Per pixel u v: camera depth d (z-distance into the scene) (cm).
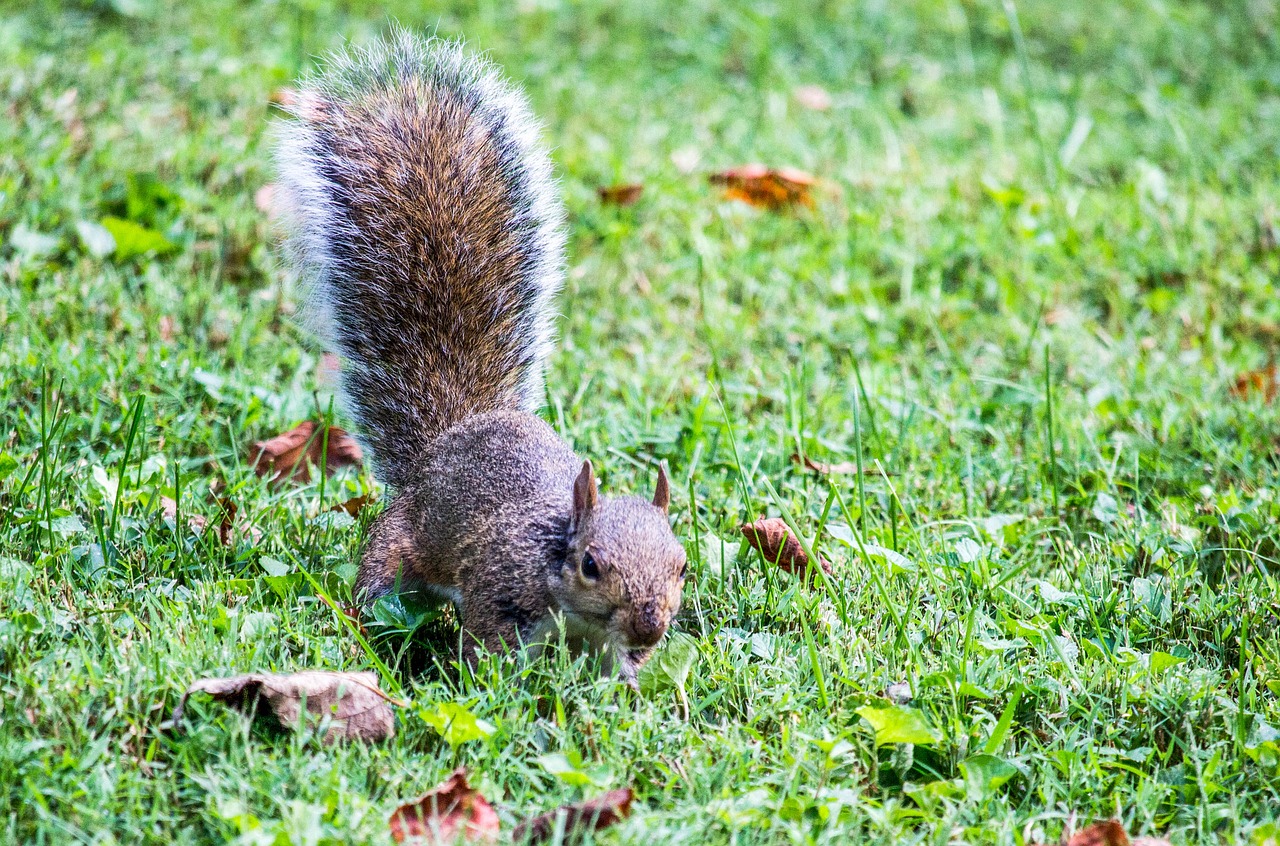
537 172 1045
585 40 2006
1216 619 895
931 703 780
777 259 1444
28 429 1007
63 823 618
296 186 1030
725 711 783
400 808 652
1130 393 1237
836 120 1822
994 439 1168
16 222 1270
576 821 648
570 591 783
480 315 995
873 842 668
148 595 803
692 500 939
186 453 1045
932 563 933
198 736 684
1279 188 1628
